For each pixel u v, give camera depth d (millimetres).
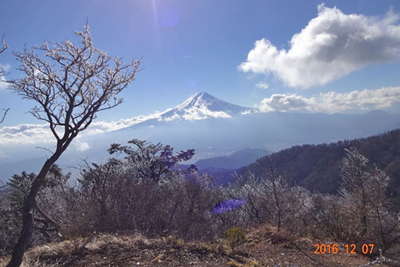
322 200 12695
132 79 5086
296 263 6316
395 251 7875
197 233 11906
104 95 4770
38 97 4520
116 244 6320
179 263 5531
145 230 10305
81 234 8508
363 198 9125
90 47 4770
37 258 5383
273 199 11273
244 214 15445
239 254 6582
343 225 9477
